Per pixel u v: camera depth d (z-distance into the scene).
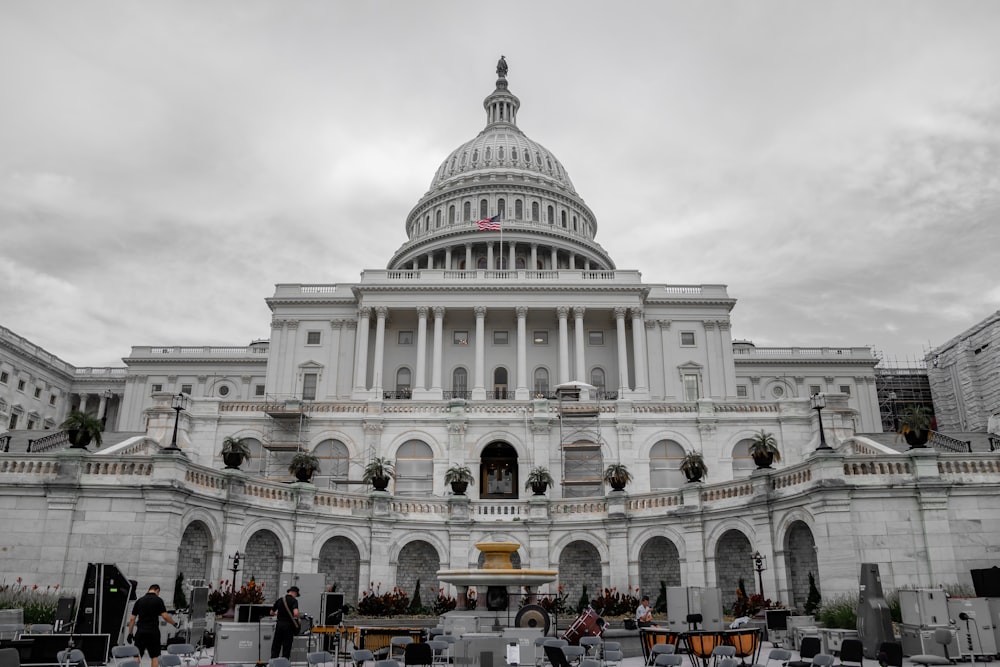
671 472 46.50
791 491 27.80
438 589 35.50
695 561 31.98
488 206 104.31
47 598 23.66
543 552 35.53
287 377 72.44
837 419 45.88
